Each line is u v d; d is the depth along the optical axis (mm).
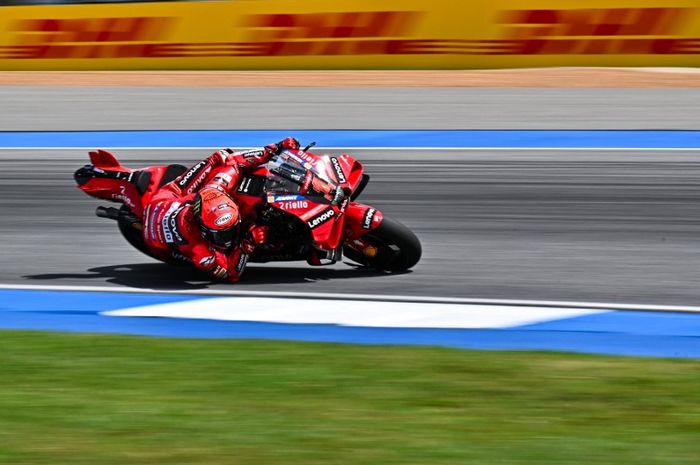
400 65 83000
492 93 70562
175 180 30141
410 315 26766
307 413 19297
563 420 18859
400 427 18500
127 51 87938
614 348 23984
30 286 30281
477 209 39406
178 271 31547
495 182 44281
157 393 20562
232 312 27297
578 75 76500
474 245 34094
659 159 48469
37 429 18500
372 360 22688
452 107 65562
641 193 41500
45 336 25000
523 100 67438
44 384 21266
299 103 68688
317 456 17062
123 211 31000
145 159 52250
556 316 26547
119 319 26938
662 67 78375
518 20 80125
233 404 19844
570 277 30141
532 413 19266
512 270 30984
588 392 20406
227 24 85875
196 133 59062
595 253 32781
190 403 19938
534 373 21656
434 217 38344
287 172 28844
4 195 43469
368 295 28594
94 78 83938
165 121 63219
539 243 34188
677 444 17531
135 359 22969
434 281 29891
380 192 42875
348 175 29594
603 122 59031
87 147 55438
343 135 57219
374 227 29156
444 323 26062
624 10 78125
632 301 27766
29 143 56938
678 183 43219
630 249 33219
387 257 30641
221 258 28844
